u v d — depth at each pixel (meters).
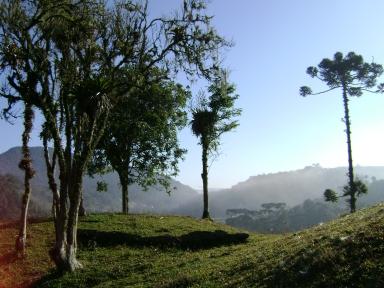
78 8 27.67
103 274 25.42
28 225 36.88
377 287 12.43
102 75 27.77
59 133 27.14
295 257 17.78
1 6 25.45
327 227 25.03
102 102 27.38
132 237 34.19
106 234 34.31
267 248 24.19
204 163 52.47
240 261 21.77
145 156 51.47
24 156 29.67
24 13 26.09
